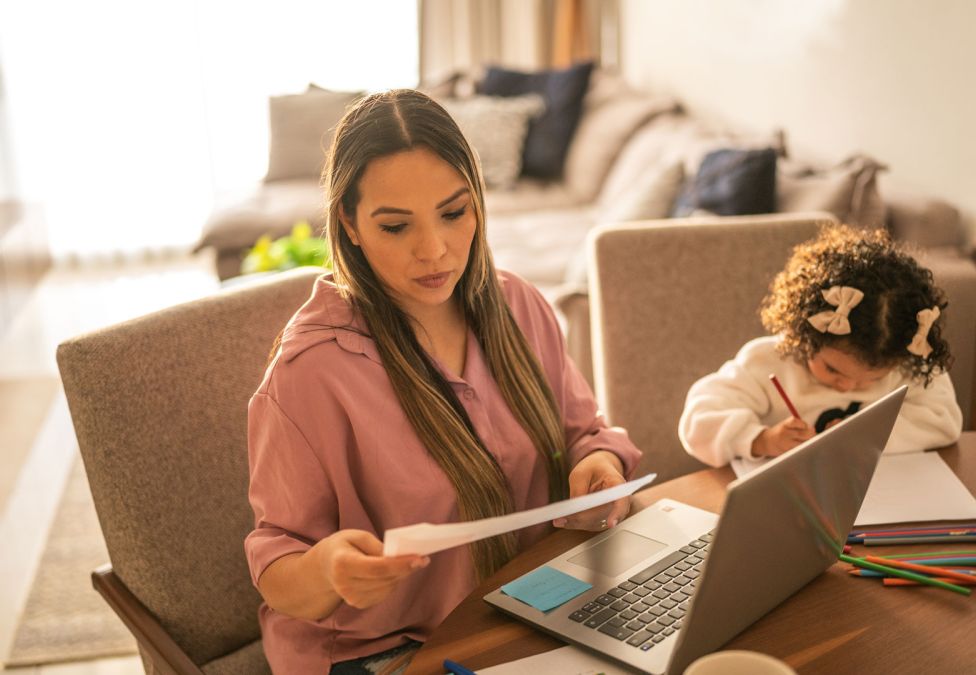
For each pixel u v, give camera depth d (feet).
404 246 3.75
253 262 10.89
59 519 9.42
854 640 3.23
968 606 3.38
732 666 2.49
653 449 5.90
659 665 3.09
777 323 4.79
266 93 17.47
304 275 4.88
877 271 4.40
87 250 17.90
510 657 3.23
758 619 3.34
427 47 17.16
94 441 4.23
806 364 4.79
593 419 4.73
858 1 8.97
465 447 4.00
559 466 4.41
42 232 17.28
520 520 2.99
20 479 10.37
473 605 3.53
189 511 4.42
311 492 3.89
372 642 4.08
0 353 13.89
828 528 3.38
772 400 4.87
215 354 4.53
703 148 10.19
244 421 4.58
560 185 14.17
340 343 3.96
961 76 7.59
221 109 17.51
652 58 14.62
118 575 4.44
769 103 11.01
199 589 4.45
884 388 4.74
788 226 5.93
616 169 12.81
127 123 17.44
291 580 3.51
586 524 4.03
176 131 17.57
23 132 17.22
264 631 4.24
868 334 4.33
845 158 9.50
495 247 11.46
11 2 16.65
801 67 10.18
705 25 12.50
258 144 17.71
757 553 3.00
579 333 8.55
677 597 3.44
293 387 3.89
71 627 7.69
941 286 6.67
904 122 8.45
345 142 3.76
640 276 5.82
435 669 3.19
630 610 3.38
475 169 3.85
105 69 17.16
